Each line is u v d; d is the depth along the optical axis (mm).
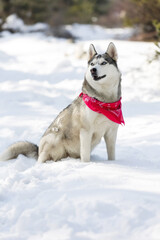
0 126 7090
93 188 3207
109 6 42281
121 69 13117
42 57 17391
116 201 2875
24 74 13383
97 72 4109
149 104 8688
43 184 3512
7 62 16094
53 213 2865
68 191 3227
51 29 32031
